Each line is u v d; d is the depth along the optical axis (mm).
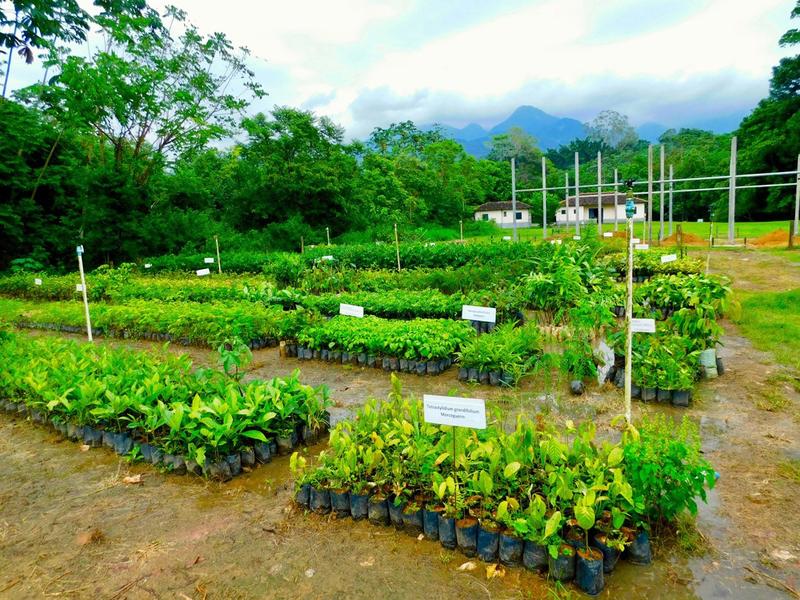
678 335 7184
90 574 3725
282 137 33188
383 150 62375
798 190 23141
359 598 3371
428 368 7734
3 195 21703
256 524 4227
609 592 3309
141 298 14094
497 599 3303
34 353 7707
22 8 19359
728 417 5773
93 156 26469
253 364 8836
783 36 37219
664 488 3506
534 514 3367
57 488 4945
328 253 20297
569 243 15289
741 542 3717
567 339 7586
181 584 3584
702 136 76688
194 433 4887
